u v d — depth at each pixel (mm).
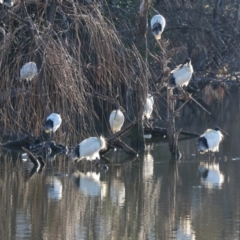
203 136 17984
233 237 10266
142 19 18766
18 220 11375
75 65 15844
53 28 16344
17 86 15945
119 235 10453
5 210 12062
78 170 16297
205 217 11492
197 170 16234
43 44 15109
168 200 12820
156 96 22781
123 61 16484
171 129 18609
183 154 18969
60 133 17016
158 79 20922
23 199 12961
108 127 21547
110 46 16047
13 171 16109
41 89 15789
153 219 11406
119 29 22328
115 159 18109
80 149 16188
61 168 16578
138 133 19891
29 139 18984
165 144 21031
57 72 15219
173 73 17797
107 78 16391
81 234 10508
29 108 16109
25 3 16625
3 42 15633
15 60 16141
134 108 18781
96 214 11789
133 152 18625
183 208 12125
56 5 16578
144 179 15031
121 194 13398
